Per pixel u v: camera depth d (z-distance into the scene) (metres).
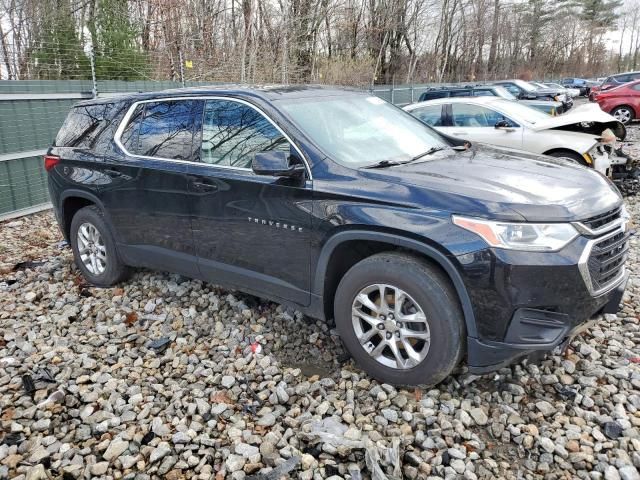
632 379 3.15
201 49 16.59
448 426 2.80
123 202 4.38
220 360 3.56
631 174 7.87
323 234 3.20
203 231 3.88
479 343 2.81
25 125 7.84
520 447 2.68
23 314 4.38
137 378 3.38
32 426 2.91
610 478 2.44
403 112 4.46
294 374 3.34
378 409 3.00
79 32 12.77
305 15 21.08
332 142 3.49
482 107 8.34
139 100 4.40
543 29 55.25
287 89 3.93
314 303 3.41
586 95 31.27
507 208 2.74
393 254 3.04
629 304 4.12
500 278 2.68
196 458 2.64
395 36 31.67
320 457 2.62
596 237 2.83
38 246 6.39
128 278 4.90
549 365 3.31
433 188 2.95
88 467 2.59
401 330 3.02
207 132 3.88
